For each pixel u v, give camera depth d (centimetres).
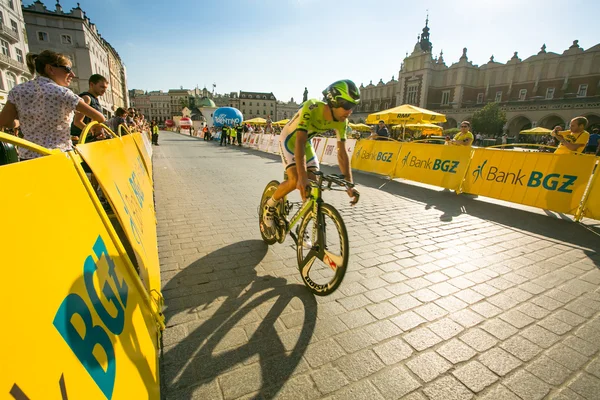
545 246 337
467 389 149
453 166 609
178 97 10781
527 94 4172
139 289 140
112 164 189
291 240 331
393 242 338
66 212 96
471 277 262
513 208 500
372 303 219
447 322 200
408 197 564
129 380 99
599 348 180
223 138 2095
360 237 350
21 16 3073
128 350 106
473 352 174
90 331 87
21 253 67
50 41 4038
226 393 142
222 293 225
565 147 517
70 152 119
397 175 734
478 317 206
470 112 4347
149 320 139
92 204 121
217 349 169
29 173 79
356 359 166
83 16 4175
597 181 419
